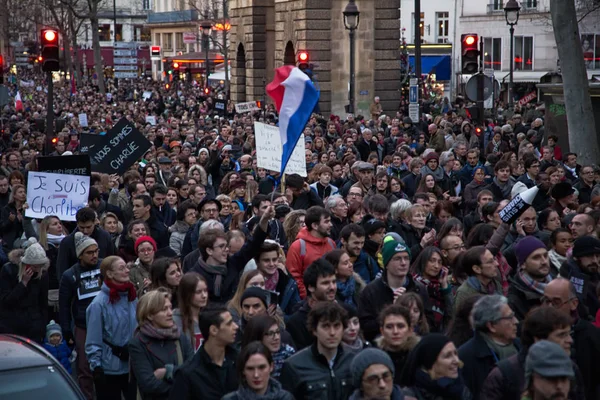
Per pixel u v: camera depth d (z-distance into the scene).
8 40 128.75
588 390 8.50
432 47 77.62
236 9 63.12
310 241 11.62
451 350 7.42
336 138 32.81
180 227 15.00
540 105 44.47
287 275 11.21
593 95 27.17
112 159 20.73
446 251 11.15
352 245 11.23
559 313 7.43
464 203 18.56
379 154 29.11
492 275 9.66
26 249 12.50
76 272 11.68
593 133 25.52
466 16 76.19
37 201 16.23
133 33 159.25
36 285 12.56
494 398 7.45
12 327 12.42
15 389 7.79
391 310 8.15
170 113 59.91
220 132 34.28
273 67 60.81
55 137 29.25
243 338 8.23
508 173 18.19
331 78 51.16
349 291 10.35
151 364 9.09
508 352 8.10
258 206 14.65
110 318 10.41
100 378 10.45
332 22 50.84
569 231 11.79
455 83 77.56
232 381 8.19
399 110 50.47
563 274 10.33
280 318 9.65
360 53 51.09
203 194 16.52
